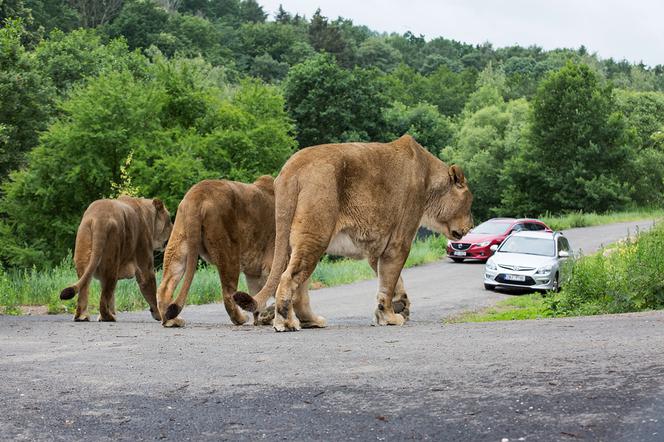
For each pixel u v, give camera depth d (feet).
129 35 422.41
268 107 143.95
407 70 511.81
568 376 19.30
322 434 15.75
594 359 21.42
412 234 36.35
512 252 78.95
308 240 31.83
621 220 189.37
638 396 17.02
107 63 183.52
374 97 208.54
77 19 428.15
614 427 15.07
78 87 125.29
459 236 39.29
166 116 132.87
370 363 22.48
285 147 135.85
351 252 34.50
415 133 236.43
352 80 204.03
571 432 14.93
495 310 59.21
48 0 412.57
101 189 112.37
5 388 20.49
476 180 265.13
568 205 233.55
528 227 116.26
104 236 39.09
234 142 125.18
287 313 31.96
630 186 244.63
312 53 511.81
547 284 74.33
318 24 563.48
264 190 37.32
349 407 17.53
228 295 35.70
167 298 35.12
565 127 239.09
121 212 40.65
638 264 52.85
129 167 109.19
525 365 20.98
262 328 34.60
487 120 291.79
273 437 15.71
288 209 32.04
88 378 21.63
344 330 32.45
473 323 36.11
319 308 59.82
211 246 34.83
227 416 17.29
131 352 26.23
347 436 15.55
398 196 35.06
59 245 107.76
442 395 18.11
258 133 130.72
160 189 108.06
